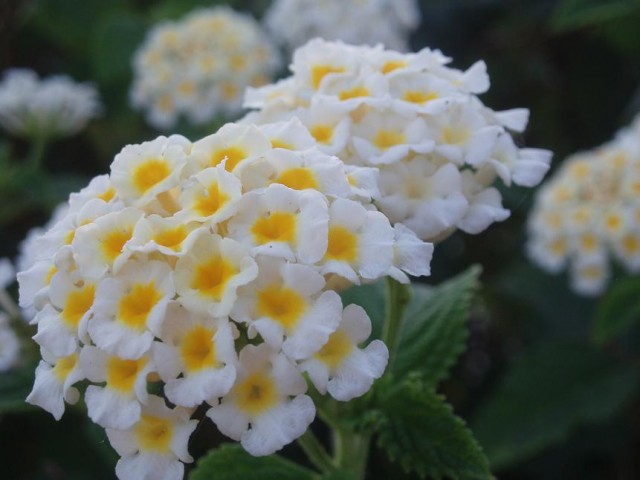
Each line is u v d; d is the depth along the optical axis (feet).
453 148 0.40
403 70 0.42
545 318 0.78
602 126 0.91
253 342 0.34
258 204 0.34
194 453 0.58
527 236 0.81
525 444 0.69
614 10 0.78
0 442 0.72
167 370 0.32
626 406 0.73
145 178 0.36
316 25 0.87
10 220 0.84
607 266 0.72
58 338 0.34
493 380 0.78
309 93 0.43
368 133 0.41
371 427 0.41
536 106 0.91
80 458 0.72
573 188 0.72
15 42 0.97
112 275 0.34
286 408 0.33
